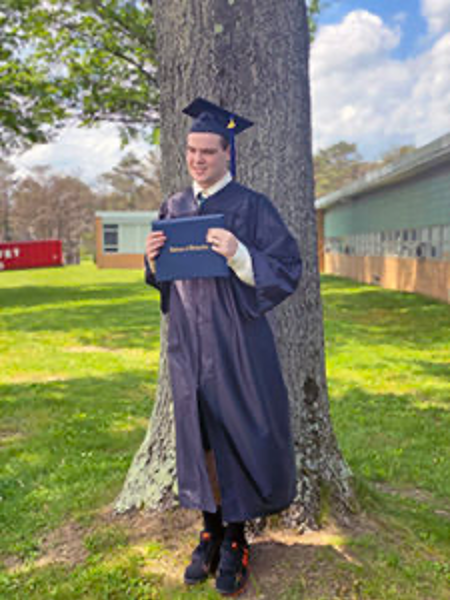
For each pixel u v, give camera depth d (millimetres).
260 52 3020
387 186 22156
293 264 2393
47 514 3473
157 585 2635
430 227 17938
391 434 5324
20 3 15500
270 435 2414
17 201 65938
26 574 2836
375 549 2852
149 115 18516
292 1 3092
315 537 2945
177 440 2502
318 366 3318
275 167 3086
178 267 2312
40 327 12672
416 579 2662
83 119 18078
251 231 2422
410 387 7145
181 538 2951
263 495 2414
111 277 30906
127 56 18047
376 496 3457
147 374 8031
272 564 2729
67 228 66000
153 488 3238
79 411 6215
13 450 4930
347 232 28906
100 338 11148
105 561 2826
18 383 7625
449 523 3291
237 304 2395
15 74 17453
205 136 2350
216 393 2412
